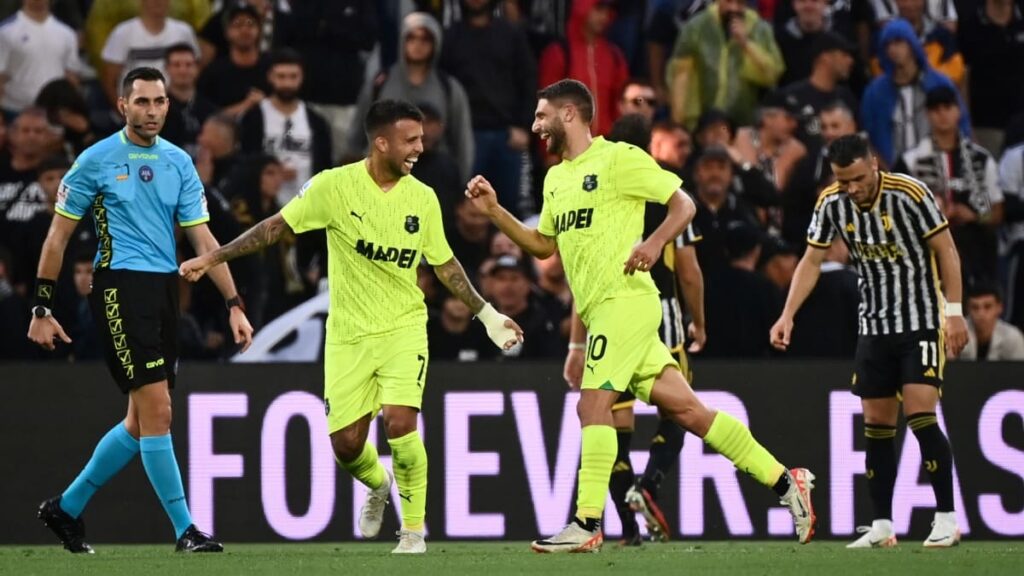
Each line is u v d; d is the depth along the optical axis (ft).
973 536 105.91
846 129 134.51
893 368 88.43
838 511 106.22
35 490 104.68
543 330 119.65
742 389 106.42
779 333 89.45
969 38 147.74
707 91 141.59
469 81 137.39
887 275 87.30
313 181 78.28
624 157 76.69
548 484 106.11
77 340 120.37
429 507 105.70
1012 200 136.05
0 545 103.91
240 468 105.70
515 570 65.31
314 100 139.44
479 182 78.38
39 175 126.52
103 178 79.15
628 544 94.48
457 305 119.03
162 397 79.92
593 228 76.84
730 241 118.73
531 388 106.32
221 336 120.88
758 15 144.46
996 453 106.22
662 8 145.69
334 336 79.05
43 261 80.23
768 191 129.70
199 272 77.25
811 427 106.42
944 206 133.28
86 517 104.83
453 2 143.95
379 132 77.25
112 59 141.59
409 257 77.97
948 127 133.69
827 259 126.21
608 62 141.18
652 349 77.51
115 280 79.15
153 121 79.00
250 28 136.46
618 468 93.50
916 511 106.11
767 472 79.00
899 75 137.08
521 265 119.34
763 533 106.11
